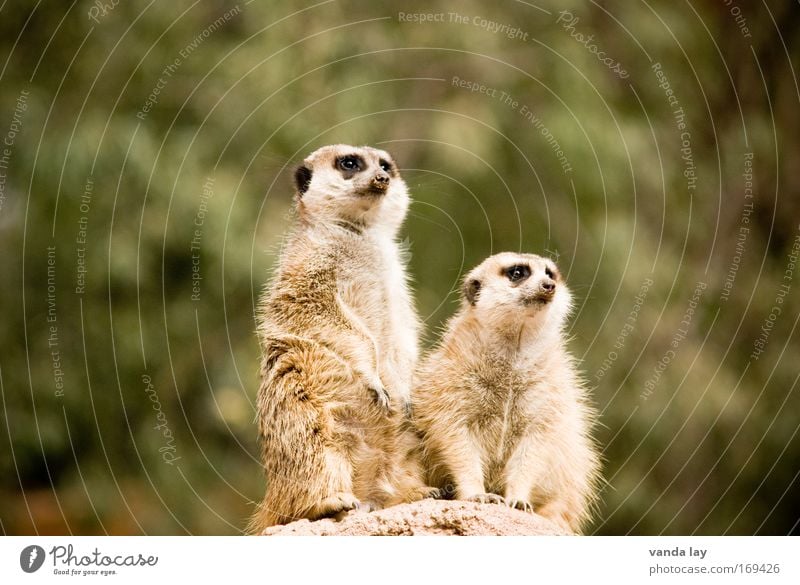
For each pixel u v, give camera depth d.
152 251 14.51
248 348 14.64
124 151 14.38
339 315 8.59
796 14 17.20
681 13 16.92
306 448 8.21
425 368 8.53
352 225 9.09
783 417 15.17
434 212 14.88
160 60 14.95
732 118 16.92
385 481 8.27
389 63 15.43
